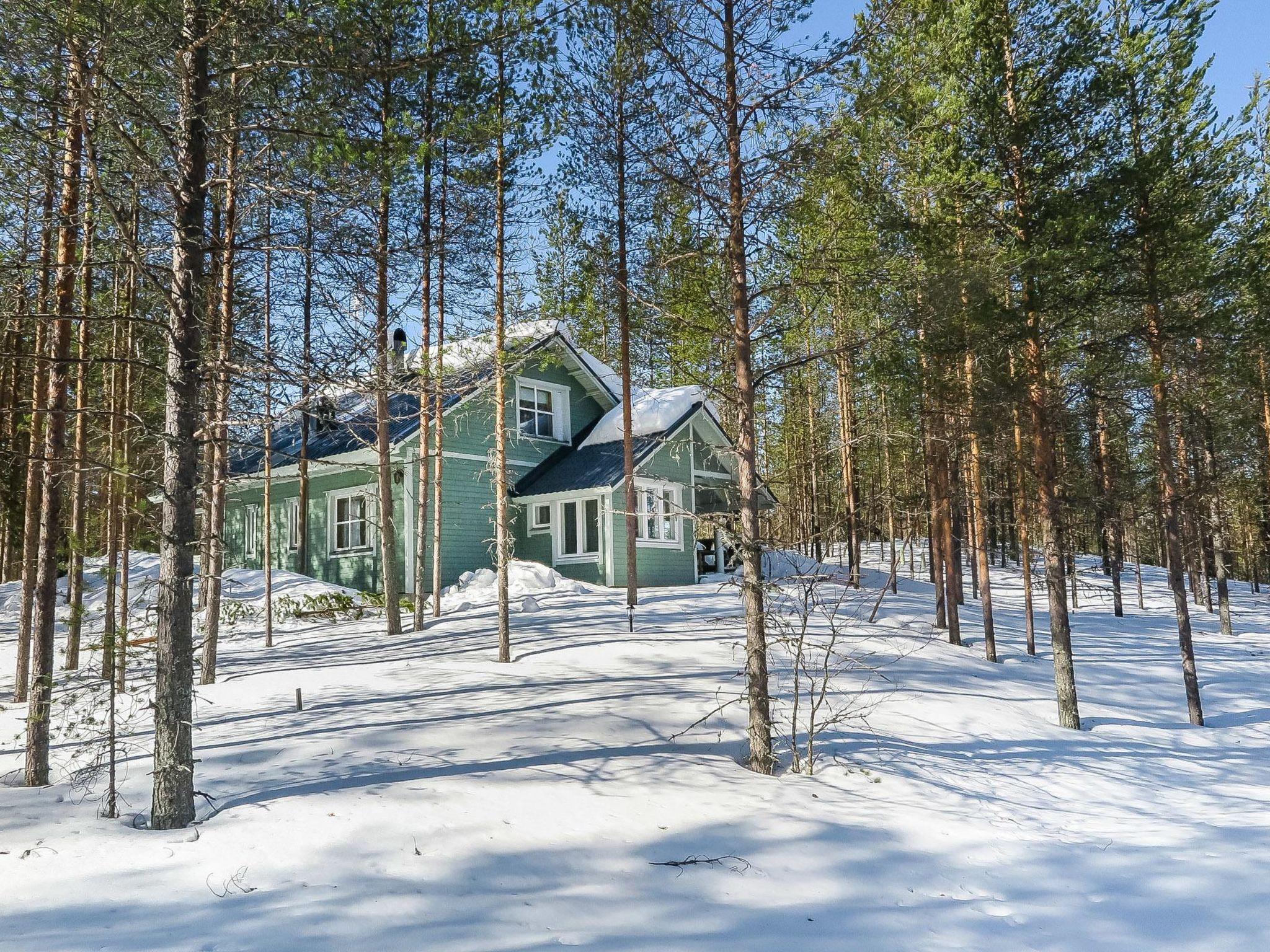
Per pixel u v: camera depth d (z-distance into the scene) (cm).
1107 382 1465
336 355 802
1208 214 1437
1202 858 680
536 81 1381
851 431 2511
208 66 738
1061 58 1306
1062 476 2489
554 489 2338
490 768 793
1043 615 2475
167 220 726
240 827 629
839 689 1205
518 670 1244
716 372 1120
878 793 820
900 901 575
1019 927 542
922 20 939
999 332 1291
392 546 1670
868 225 1347
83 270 949
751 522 953
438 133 875
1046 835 743
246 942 451
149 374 1215
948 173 1313
